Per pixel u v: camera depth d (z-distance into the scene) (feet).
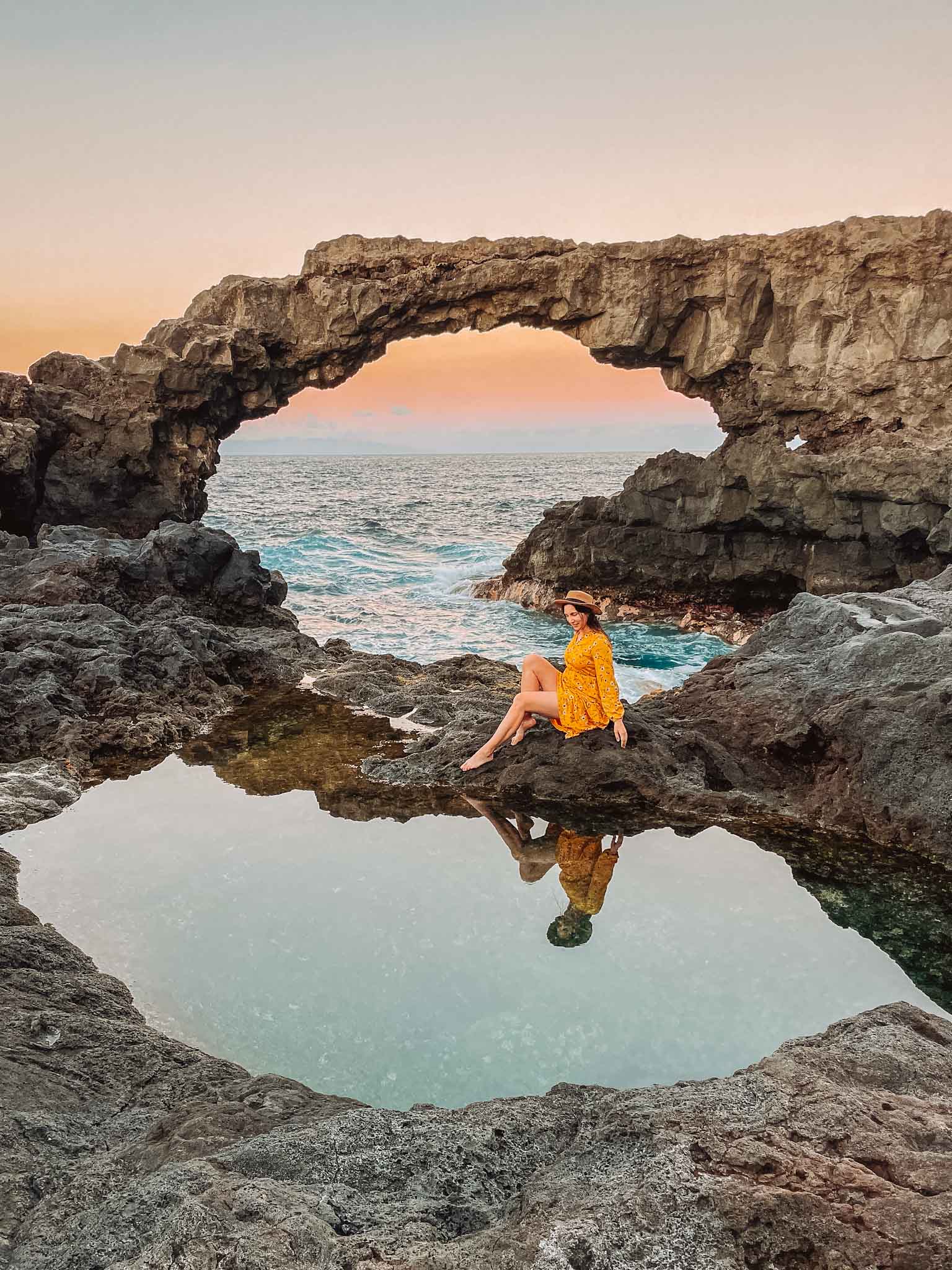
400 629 56.18
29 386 77.25
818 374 78.13
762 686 25.16
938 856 18.52
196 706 29.68
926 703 20.72
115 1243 6.55
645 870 17.42
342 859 17.67
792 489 71.20
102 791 22.02
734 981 13.06
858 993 12.80
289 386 90.68
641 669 48.11
